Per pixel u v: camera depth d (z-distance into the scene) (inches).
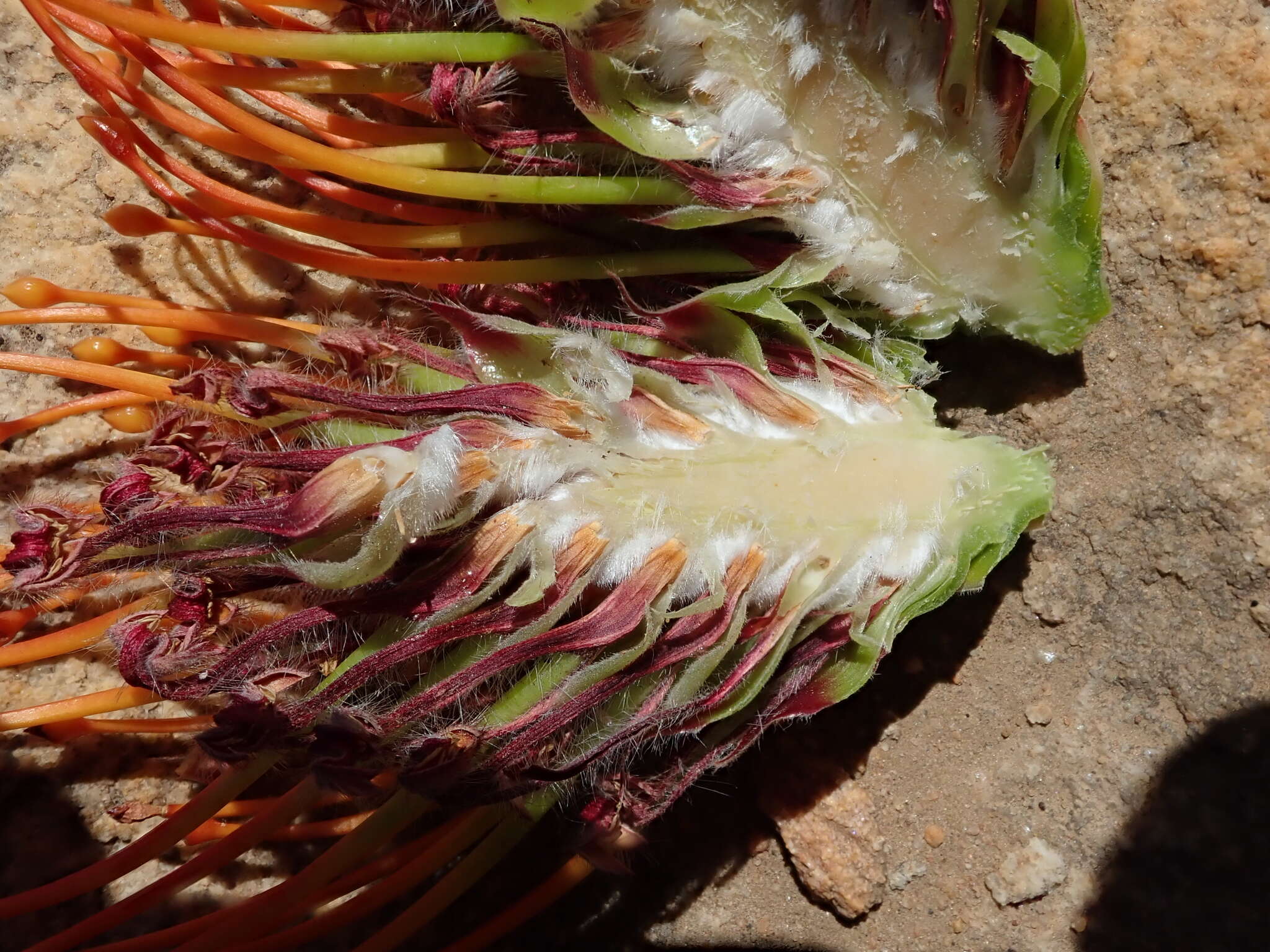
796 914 5.8
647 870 5.8
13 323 5.2
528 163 5.1
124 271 5.9
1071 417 5.7
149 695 5.1
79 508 5.1
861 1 5.0
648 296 5.4
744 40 5.0
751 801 5.8
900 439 5.2
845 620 5.2
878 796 5.8
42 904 4.9
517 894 5.8
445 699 4.8
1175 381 5.6
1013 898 5.6
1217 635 5.6
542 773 5.0
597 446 4.9
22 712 5.1
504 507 4.9
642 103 5.0
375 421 4.9
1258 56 5.5
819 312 5.4
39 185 5.9
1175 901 5.6
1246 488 5.5
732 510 5.0
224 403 5.0
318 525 4.6
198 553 4.8
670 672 5.0
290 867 5.8
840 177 5.2
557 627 4.9
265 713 4.8
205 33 4.8
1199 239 5.6
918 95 5.1
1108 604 5.7
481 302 5.5
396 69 5.2
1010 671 5.7
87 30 5.2
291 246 5.2
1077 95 5.1
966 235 5.3
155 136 5.9
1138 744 5.7
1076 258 5.3
